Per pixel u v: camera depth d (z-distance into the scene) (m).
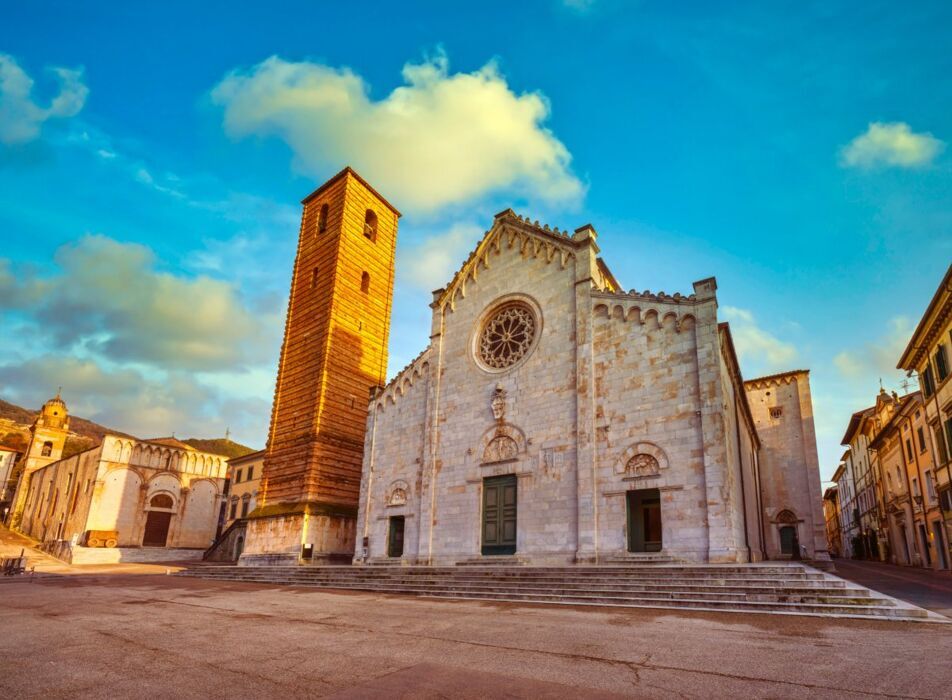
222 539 62.00
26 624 15.59
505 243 38.03
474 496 33.66
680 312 28.91
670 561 25.53
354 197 54.59
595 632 13.71
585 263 33.22
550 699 8.23
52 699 8.45
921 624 14.53
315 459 44.41
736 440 31.31
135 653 11.66
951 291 38.44
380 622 15.82
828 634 13.05
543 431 31.92
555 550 29.42
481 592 22.86
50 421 103.19
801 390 51.50
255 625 15.40
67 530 73.25
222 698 8.45
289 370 50.81
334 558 42.59
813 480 48.97
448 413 36.81
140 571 49.91
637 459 28.14
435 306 40.12
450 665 10.40
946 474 42.69
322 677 9.61
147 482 71.81
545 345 33.50
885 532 64.25
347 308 50.62
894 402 62.66
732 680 9.11
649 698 8.22
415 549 35.47
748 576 19.58
